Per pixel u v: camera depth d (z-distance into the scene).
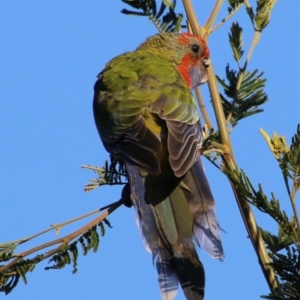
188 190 10.32
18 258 7.96
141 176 10.43
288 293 6.72
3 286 8.12
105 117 11.45
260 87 10.41
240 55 10.29
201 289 8.98
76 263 8.76
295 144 7.34
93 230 8.85
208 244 9.77
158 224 10.05
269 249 8.23
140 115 10.95
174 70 12.60
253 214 8.27
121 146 10.61
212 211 10.12
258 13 10.04
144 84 11.74
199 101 10.27
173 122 10.62
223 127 9.27
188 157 9.96
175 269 9.36
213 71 9.61
